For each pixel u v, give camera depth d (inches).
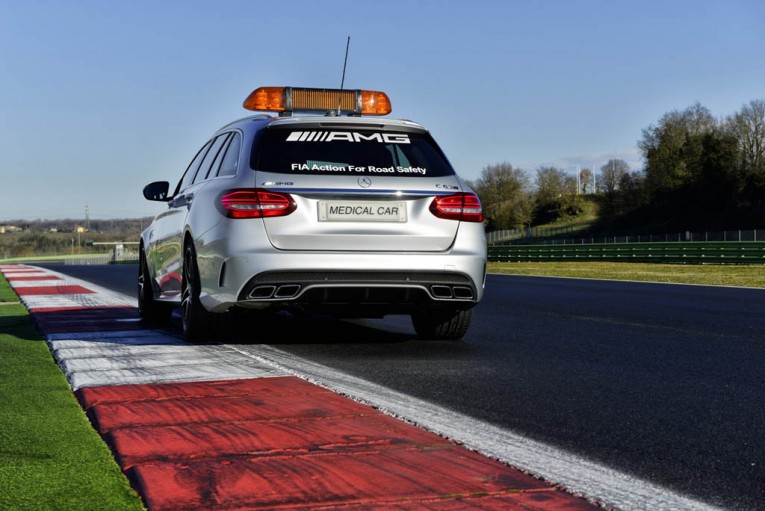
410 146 216.2
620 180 4148.6
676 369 191.5
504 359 206.1
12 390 155.2
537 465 108.0
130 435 117.3
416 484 94.3
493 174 4724.4
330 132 212.1
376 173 207.2
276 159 205.5
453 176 215.9
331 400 143.8
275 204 200.1
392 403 148.2
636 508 90.7
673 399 155.2
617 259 1562.5
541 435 125.7
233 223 201.2
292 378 166.9
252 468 100.3
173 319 320.5
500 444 119.2
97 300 426.6
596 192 4842.5
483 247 214.7
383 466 101.7
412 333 263.9
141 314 296.2
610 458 112.9
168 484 93.4
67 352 209.2
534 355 213.8
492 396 156.8
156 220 283.4
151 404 139.8
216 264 205.8
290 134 209.8
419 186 208.7
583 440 122.9
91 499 88.7
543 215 4766.2
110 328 277.1
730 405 149.8
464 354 215.6
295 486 93.0
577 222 4429.1
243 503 87.1
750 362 203.0
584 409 145.6
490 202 4722.0
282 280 199.8
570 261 1685.5
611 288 565.0
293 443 113.0
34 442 113.8
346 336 254.7
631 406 148.4
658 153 3855.8
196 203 223.9
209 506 86.2
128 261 3282.5
